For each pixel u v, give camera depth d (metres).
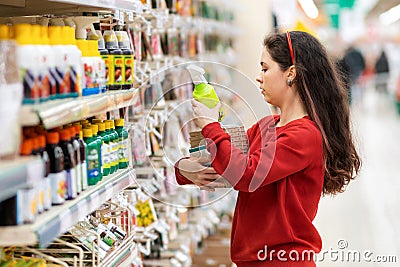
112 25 3.36
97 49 2.83
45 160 2.22
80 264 2.60
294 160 2.91
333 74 3.09
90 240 2.82
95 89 2.75
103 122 3.00
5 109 1.89
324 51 3.09
